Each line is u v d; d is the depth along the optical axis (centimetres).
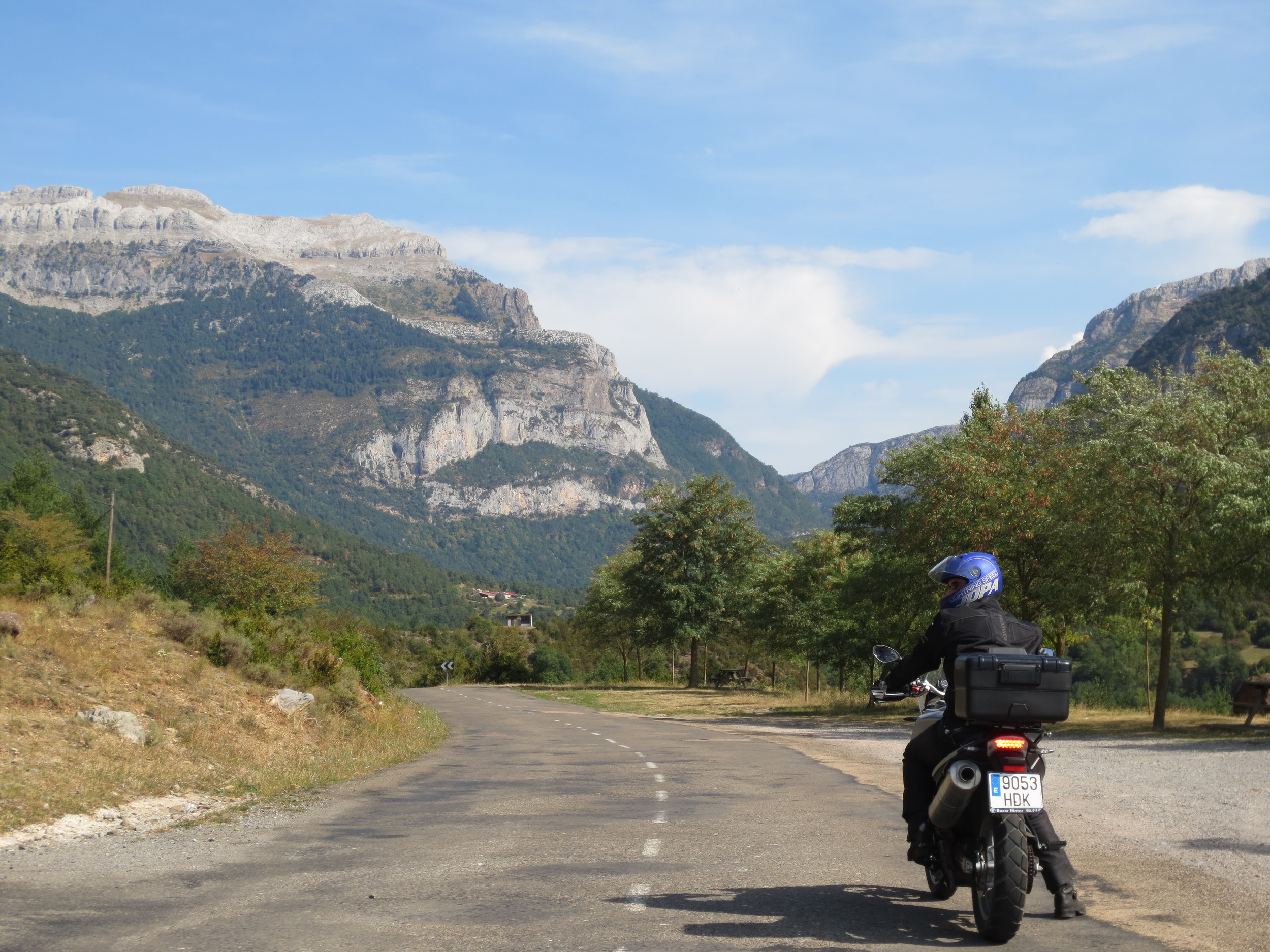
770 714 3566
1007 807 514
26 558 2328
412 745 1903
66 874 668
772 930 523
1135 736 1991
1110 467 2208
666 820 928
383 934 512
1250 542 2067
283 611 5422
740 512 5841
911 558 3136
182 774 1146
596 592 7019
